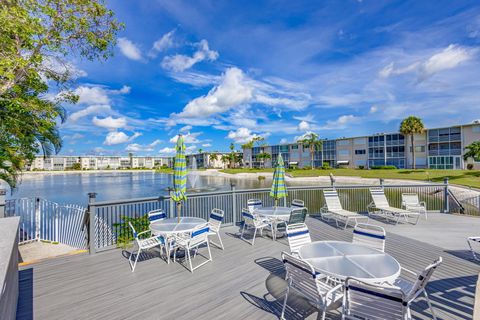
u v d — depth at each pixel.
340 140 49.50
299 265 2.32
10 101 5.08
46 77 5.76
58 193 24.50
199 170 73.12
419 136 37.62
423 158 37.25
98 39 5.63
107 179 52.50
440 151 35.41
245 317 2.52
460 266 3.74
